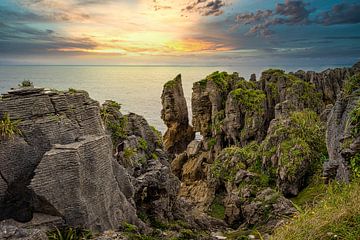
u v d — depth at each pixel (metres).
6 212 15.02
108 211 17.31
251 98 46.75
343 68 60.75
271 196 25.61
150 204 24.16
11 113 15.73
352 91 17.66
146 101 139.50
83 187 15.92
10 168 15.25
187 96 142.88
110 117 25.67
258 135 44.97
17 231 12.31
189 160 51.91
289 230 9.53
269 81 53.41
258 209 25.09
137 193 22.95
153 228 21.94
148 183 23.78
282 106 43.53
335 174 16.83
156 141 29.89
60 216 15.22
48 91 17.58
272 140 32.47
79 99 18.48
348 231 8.35
